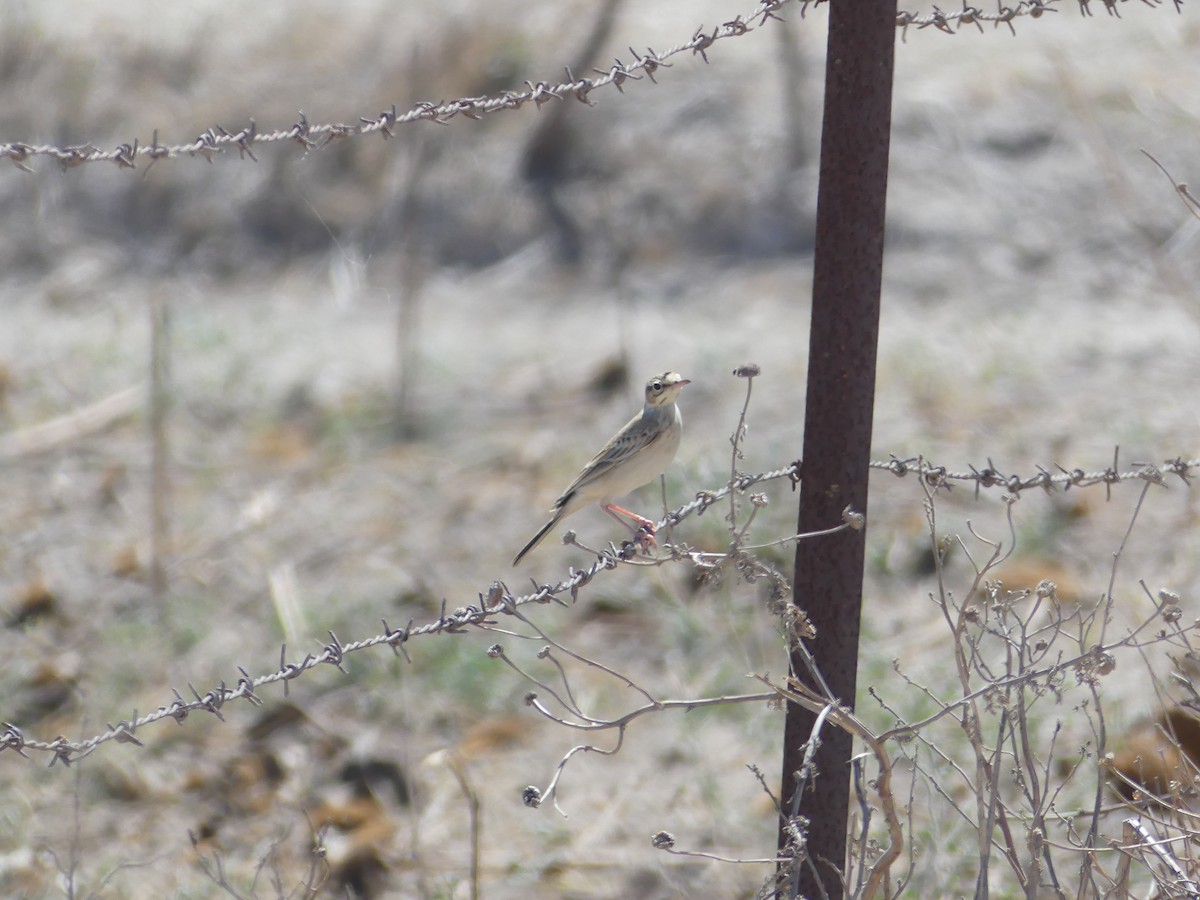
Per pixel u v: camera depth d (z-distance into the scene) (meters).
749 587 12.59
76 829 8.97
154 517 14.14
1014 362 16.31
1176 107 20.38
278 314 20.41
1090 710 10.03
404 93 22.88
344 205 22.33
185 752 11.48
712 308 19.14
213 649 12.81
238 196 22.77
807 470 6.43
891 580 12.72
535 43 23.45
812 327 6.37
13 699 12.20
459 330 19.38
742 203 20.72
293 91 24.00
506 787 10.83
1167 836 6.96
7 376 18.47
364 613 13.15
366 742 11.34
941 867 8.39
